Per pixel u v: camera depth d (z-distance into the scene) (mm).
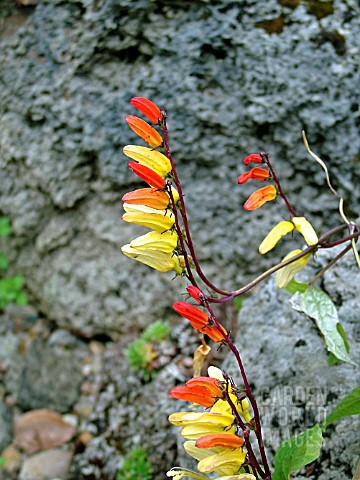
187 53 364
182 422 205
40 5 393
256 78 353
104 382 423
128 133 385
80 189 413
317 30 342
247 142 366
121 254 421
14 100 409
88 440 410
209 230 387
